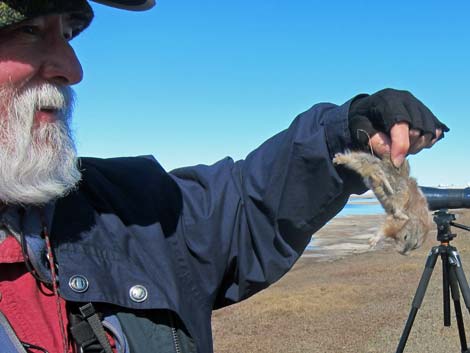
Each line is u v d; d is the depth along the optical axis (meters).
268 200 0.74
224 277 0.78
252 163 0.78
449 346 3.04
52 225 0.62
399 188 0.63
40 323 0.57
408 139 0.62
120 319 0.61
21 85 0.56
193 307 0.71
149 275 0.66
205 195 0.77
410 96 0.65
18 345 0.54
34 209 0.61
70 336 0.58
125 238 0.67
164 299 0.63
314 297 4.77
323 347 3.28
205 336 0.71
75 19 0.60
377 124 0.65
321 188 0.71
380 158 0.65
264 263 0.75
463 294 1.96
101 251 0.64
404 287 5.06
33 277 0.59
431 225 0.66
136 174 0.76
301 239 0.75
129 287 0.62
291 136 0.74
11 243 0.58
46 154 0.58
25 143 0.56
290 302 4.54
